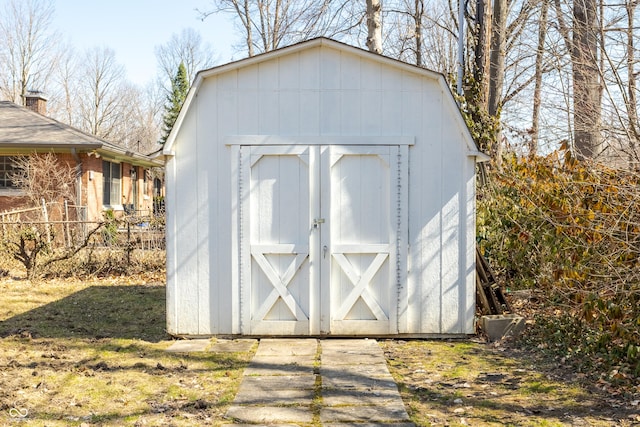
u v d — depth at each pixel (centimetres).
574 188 677
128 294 1084
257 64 716
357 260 716
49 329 783
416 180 717
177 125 708
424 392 523
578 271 636
